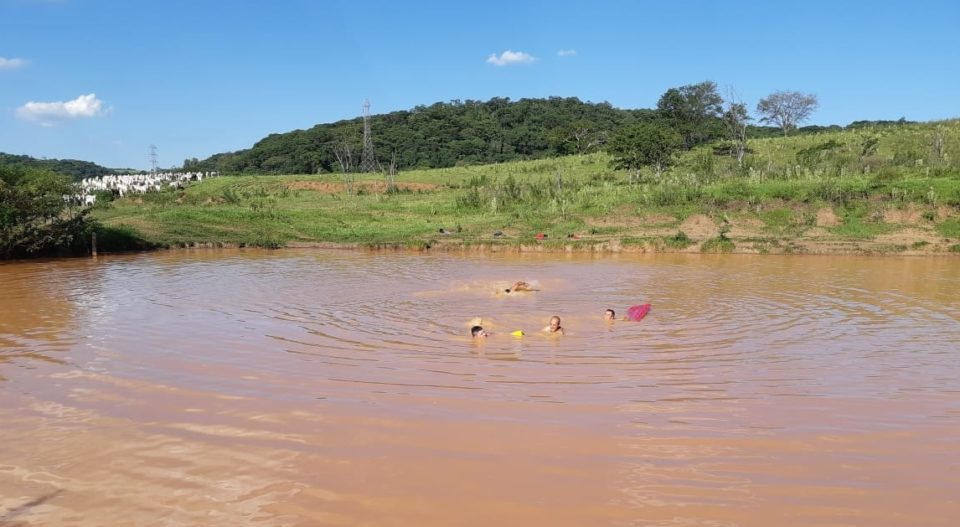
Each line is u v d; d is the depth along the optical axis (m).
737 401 8.26
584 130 87.31
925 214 29.55
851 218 30.42
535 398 8.37
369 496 5.84
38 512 5.65
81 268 23.41
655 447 6.83
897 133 58.12
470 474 6.24
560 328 12.26
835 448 6.80
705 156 57.12
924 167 36.38
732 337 11.87
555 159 76.75
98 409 8.04
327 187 61.28
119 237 30.41
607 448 6.81
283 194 54.38
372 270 22.44
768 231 30.56
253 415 7.78
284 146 103.00
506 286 18.41
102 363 10.09
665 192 35.38
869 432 7.23
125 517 5.55
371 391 8.66
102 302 15.74
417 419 7.63
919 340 11.62
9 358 10.42
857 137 58.84
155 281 19.64
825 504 5.64
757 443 6.93
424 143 103.12
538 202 39.81
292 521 5.46
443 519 5.46
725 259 25.86
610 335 12.06
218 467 6.43
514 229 33.97
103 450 6.84
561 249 29.66
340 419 7.63
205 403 8.20
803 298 16.19
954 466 6.38
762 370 9.68
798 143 61.53
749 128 86.31
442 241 31.31
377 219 39.00
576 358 10.36
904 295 16.61
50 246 27.69
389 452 6.73
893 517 5.44
